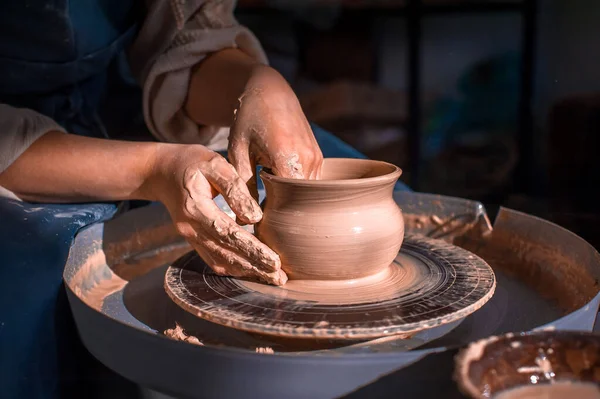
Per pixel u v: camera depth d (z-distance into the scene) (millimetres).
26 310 1036
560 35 2861
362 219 937
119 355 812
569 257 1118
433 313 862
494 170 3020
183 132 1624
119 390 1119
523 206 2582
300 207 942
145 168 1113
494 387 638
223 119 1481
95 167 1138
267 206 996
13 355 1035
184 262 1086
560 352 665
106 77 1812
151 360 773
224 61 1513
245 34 1617
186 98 1568
